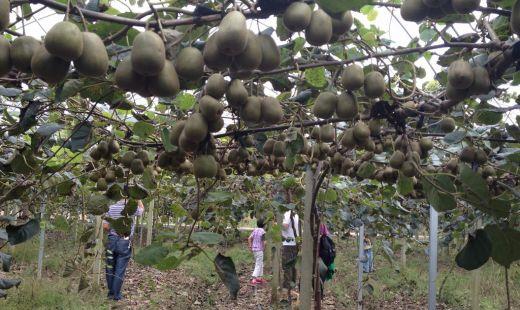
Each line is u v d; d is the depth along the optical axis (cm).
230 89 127
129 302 595
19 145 276
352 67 138
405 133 186
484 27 151
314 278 296
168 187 491
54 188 329
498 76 132
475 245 154
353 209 514
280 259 494
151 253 159
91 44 94
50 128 209
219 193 222
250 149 287
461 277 798
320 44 111
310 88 202
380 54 139
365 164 261
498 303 627
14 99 239
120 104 214
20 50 96
